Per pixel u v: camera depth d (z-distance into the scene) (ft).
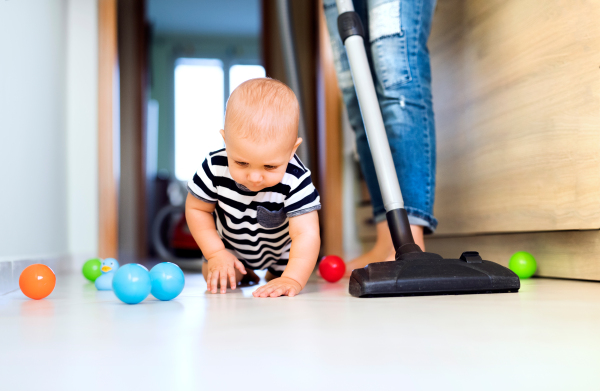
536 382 1.05
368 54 4.20
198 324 1.77
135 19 11.91
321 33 7.62
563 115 3.26
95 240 6.42
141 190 11.68
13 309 2.32
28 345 1.46
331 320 1.82
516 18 3.69
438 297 2.48
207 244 3.16
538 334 1.52
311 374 1.11
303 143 4.72
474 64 4.27
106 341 1.49
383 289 2.50
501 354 1.27
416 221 3.62
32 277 2.72
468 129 4.40
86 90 6.46
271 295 2.61
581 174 3.13
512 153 3.80
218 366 1.18
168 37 19.95
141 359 1.26
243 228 3.15
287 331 1.61
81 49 6.45
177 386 1.04
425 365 1.17
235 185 2.98
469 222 4.42
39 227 4.67
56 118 5.52
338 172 7.53
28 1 4.29
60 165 5.75
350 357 1.25
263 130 2.58
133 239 11.53
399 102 3.68
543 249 3.69
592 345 1.37
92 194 6.42
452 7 4.59
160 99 19.72
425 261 2.67
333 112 7.54
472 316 1.87
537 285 3.05
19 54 4.00
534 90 3.52
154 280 2.55
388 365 1.18
